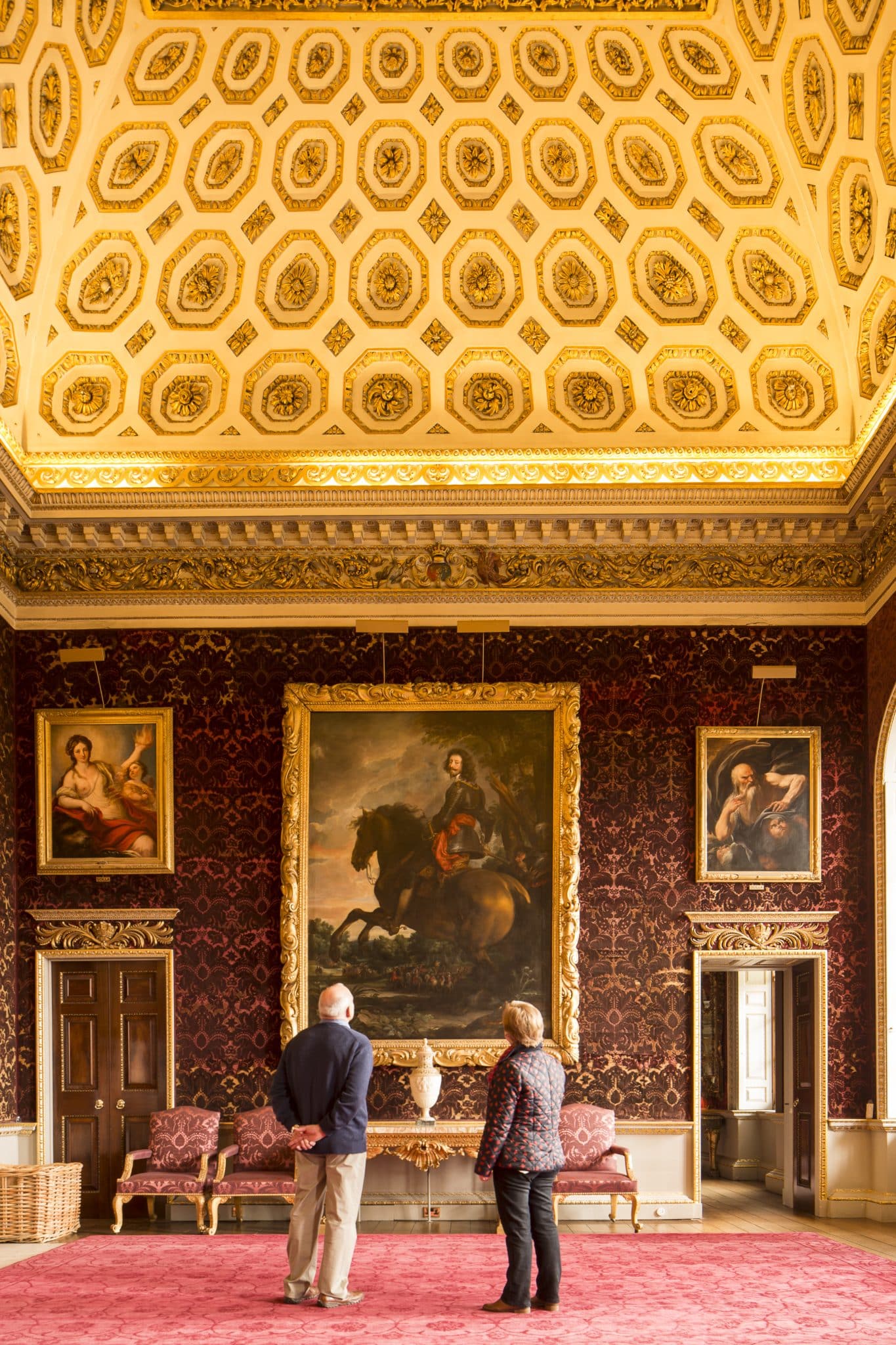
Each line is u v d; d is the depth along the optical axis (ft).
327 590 52.54
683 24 46.98
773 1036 66.90
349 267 52.75
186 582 52.65
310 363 53.36
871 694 51.39
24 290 49.08
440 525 51.55
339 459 51.98
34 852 51.37
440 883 50.80
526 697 51.42
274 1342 24.64
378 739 51.62
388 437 52.80
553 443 52.75
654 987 50.75
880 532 50.39
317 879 50.90
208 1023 50.42
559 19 47.14
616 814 51.62
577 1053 49.80
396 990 50.26
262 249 52.37
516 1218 27.58
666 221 51.78
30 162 45.83
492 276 52.90
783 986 55.77
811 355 52.42
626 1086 50.19
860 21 40.88
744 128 49.11
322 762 51.49
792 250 51.16
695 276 52.60
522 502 50.96
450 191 51.52
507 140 50.57
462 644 52.42
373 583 52.60
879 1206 48.57
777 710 52.16
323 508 50.93
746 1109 66.28
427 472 51.85
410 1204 48.75
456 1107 49.67
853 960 51.01
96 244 51.31
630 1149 49.73
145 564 52.70
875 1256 36.81
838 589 52.70
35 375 52.26
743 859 51.29
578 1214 48.98
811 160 47.65
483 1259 35.73
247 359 53.26
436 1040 49.90
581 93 49.34
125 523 51.34
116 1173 50.16
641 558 52.80
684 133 49.88
